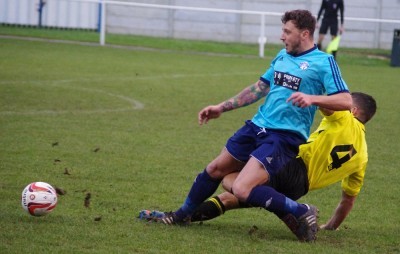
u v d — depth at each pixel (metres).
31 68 34.69
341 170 11.73
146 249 10.47
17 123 21.61
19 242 10.46
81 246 10.45
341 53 52.69
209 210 12.07
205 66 40.50
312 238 11.34
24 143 18.78
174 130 22.11
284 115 11.38
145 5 48.03
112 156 17.92
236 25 60.00
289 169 11.33
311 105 11.01
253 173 11.16
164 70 37.53
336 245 11.39
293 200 11.68
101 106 25.81
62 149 18.36
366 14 57.62
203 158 18.38
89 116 23.66
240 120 24.67
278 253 10.61
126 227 11.64
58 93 28.06
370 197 15.34
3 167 15.97
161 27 60.88
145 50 47.50
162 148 19.33
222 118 24.88
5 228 11.14
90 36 53.19
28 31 52.56
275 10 59.03
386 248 11.41
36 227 11.30
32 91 28.11
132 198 14.00
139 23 60.88
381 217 13.69
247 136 11.66
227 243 11.02
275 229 12.30
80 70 35.22
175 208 13.48
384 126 24.67
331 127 11.59
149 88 30.97
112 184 15.06
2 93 27.16
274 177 11.26
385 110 28.09
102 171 16.22
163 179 15.84
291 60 11.47
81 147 18.77
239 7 59.53
